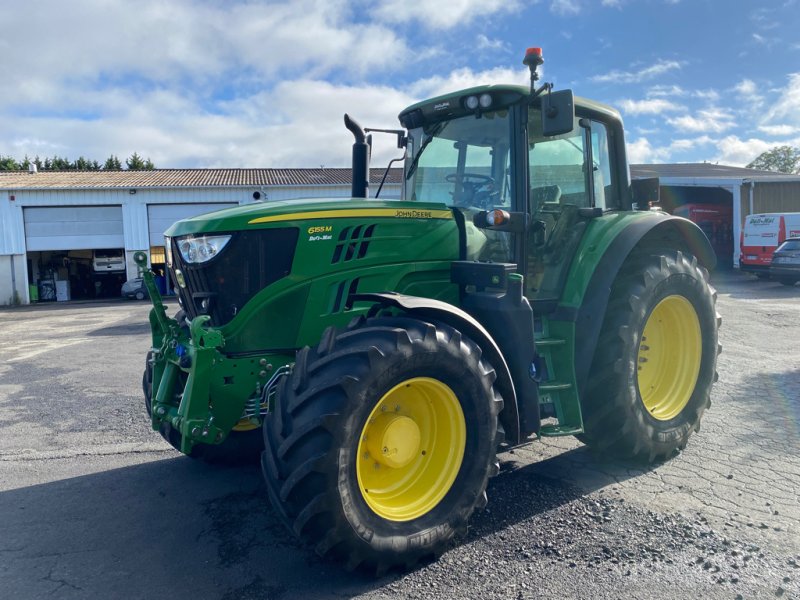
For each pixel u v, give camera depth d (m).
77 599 2.88
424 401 3.27
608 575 2.97
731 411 5.66
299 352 3.10
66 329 14.27
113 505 3.94
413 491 3.21
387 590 2.89
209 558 3.25
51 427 5.69
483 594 2.84
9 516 3.80
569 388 3.94
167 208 26.84
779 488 3.98
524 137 3.92
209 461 4.54
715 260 5.11
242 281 3.43
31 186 25.91
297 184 26.80
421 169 4.55
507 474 4.25
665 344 4.72
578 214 4.39
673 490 3.95
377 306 3.54
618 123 4.79
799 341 9.25
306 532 2.84
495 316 3.62
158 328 4.20
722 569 3.01
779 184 24.41
